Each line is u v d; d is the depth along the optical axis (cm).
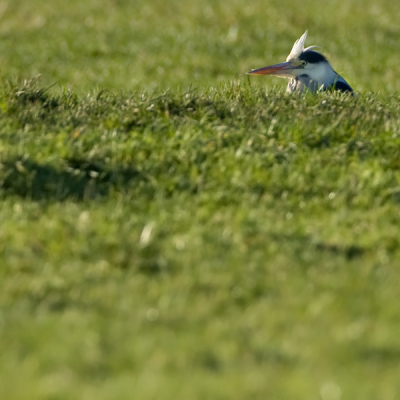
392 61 2997
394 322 939
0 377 820
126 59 3086
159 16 3859
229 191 1330
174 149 1502
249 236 1161
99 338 894
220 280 1034
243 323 934
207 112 1709
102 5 4122
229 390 785
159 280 1044
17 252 1103
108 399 770
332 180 1385
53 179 1357
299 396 773
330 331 916
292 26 3612
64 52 3209
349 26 3638
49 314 955
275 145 1529
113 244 1119
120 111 1695
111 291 1007
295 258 1102
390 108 1817
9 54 3191
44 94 1830
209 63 2967
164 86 2530
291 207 1285
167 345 883
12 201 1278
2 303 979
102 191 1341
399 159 1477
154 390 786
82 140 1500
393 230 1195
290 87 2023
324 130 1600
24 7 4112
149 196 1317
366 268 1073
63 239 1131
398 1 4216
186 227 1189
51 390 789
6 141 1495
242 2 4156
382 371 831
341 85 1998
